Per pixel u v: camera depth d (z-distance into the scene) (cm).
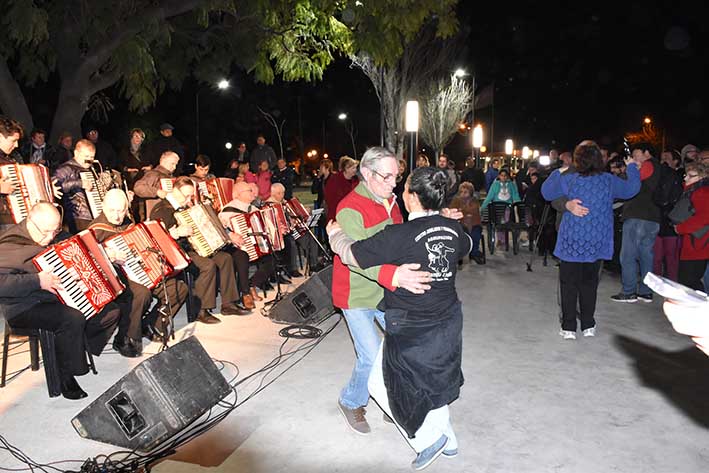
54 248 440
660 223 748
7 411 434
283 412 430
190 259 589
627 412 427
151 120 2330
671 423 410
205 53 1241
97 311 456
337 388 472
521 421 413
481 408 434
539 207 1107
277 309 652
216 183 851
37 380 491
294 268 934
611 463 359
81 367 455
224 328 634
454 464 358
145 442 372
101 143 1018
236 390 468
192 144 3047
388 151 360
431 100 2736
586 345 573
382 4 916
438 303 318
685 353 550
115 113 2053
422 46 2409
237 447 381
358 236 359
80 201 712
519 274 937
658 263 782
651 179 713
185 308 718
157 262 545
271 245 724
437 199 318
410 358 315
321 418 420
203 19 981
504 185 1183
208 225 644
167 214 662
